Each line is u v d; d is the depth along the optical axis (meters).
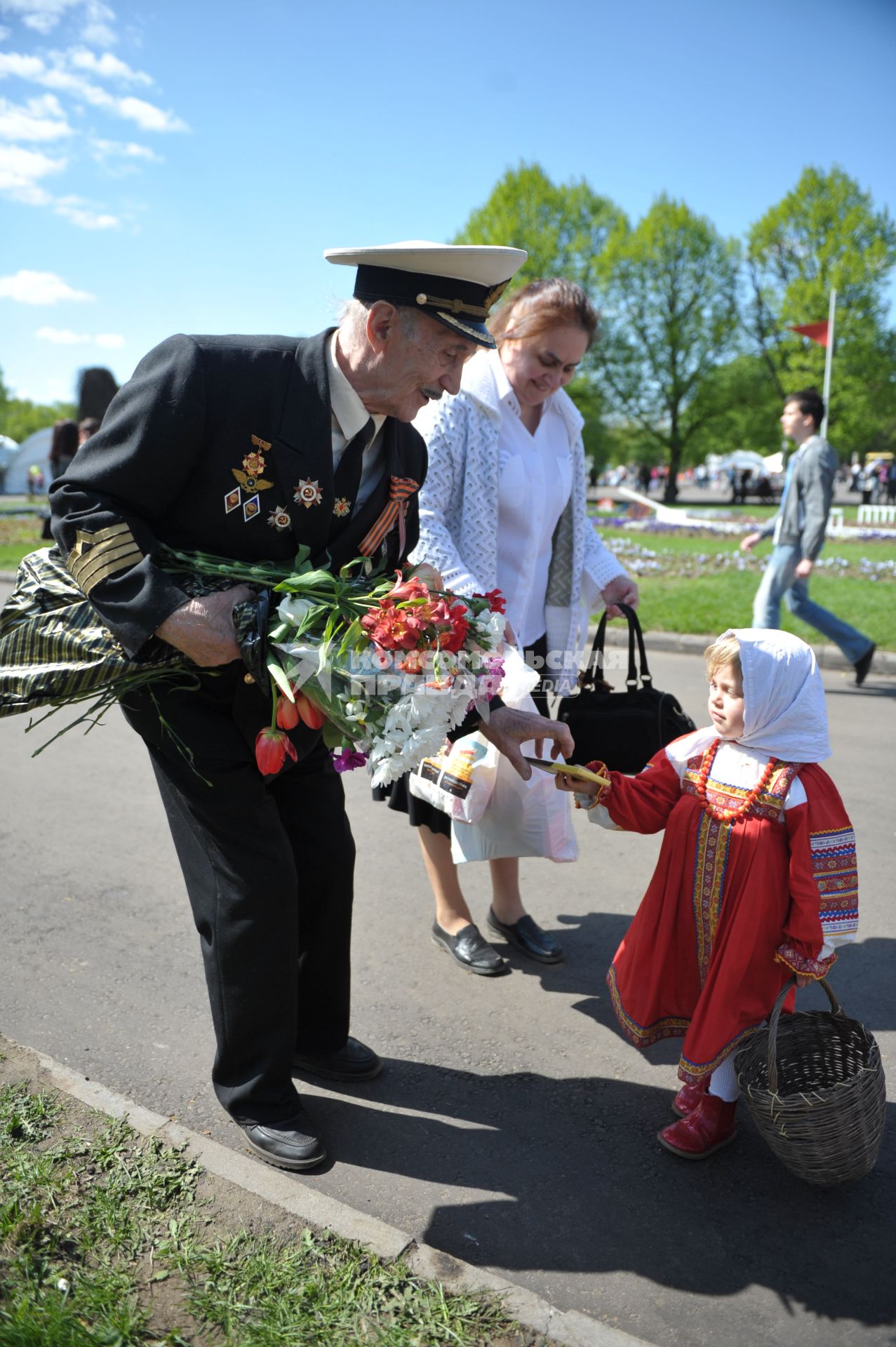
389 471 2.49
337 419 2.35
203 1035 3.14
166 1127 2.56
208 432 2.21
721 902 2.59
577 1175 2.58
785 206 38.84
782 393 41.12
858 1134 2.33
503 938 3.78
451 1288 2.12
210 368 2.20
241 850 2.41
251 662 2.17
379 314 2.24
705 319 42.19
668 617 9.66
